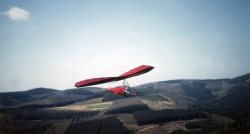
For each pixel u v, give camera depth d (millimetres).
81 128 148250
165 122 162750
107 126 149750
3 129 160000
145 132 137000
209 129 137250
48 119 198625
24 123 183375
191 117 173375
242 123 145625
